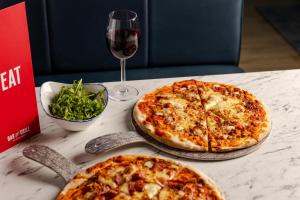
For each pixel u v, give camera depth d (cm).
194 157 119
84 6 209
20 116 122
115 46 137
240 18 223
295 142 127
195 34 222
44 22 208
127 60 221
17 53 116
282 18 420
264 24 408
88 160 119
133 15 145
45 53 214
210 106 138
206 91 146
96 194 105
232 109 137
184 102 139
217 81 157
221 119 132
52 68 219
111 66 222
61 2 206
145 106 136
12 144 123
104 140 121
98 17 212
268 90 152
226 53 228
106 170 112
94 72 221
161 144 124
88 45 216
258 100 142
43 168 117
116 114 138
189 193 106
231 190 110
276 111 141
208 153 121
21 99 120
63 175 111
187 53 225
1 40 111
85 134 129
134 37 137
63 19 209
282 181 114
